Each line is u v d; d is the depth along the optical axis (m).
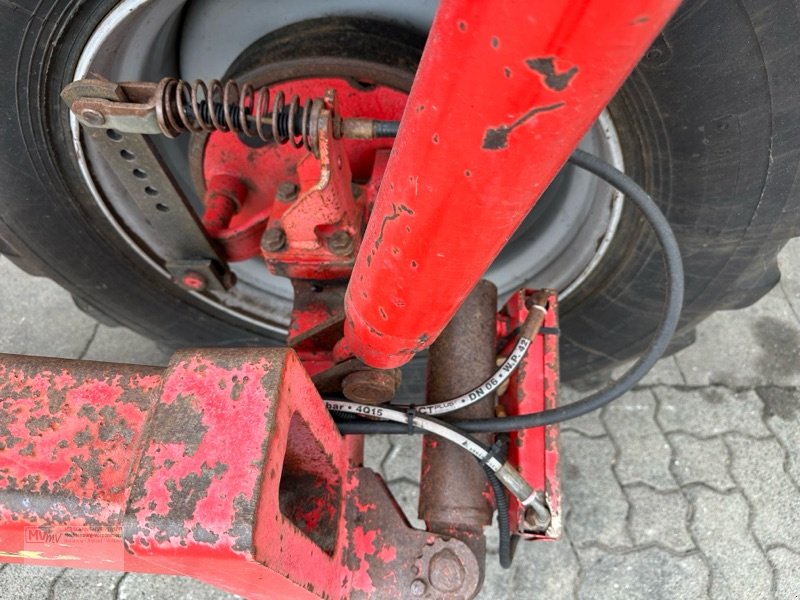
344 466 0.83
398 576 0.81
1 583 1.34
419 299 0.57
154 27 0.94
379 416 0.83
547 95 0.33
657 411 1.54
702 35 0.72
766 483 1.45
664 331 0.81
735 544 1.38
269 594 0.66
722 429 1.52
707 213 0.92
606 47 0.29
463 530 0.85
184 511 0.47
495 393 0.90
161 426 0.51
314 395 0.63
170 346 1.49
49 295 1.70
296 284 1.03
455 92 0.35
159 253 1.21
